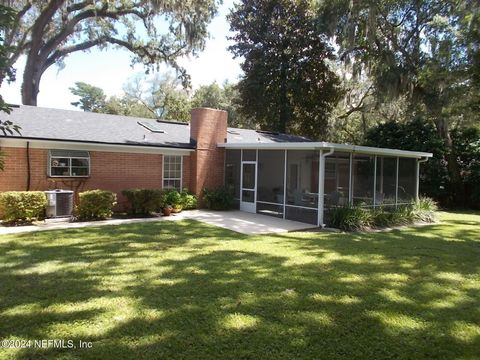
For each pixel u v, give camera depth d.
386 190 14.14
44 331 3.82
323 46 26.80
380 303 4.92
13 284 5.27
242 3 28.80
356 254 7.79
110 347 3.52
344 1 17.88
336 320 4.31
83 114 15.13
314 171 12.05
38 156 11.52
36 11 23.56
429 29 17.47
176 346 3.57
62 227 10.05
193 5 20.45
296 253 7.70
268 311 4.50
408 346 3.77
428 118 19.17
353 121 32.84
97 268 6.14
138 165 13.78
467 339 3.96
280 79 27.72
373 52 19.05
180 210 14.04
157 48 26.31
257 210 14.33
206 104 40.69
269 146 13.09
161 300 4.75
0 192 10.84
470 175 18.95
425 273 6.46
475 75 14.18
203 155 15.22
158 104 44.91
